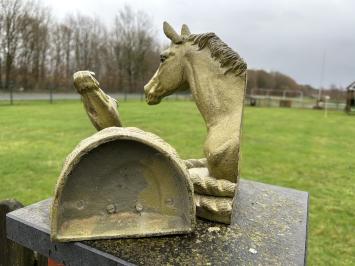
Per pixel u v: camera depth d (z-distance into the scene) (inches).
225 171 59.6
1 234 75.7
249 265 46.1
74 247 50.1
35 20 1045.8
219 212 57.1
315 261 103.7
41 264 75.2
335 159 238.5
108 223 51.6
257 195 75.2
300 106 909.2
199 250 49.3
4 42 971.9
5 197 140.6
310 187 170.6
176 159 50.4
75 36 1209.4
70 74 1173.7
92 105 59.5
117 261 46.4
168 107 626.5
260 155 240.8
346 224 128.3
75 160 47.5
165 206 52.4
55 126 330.0
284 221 60.6
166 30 65.4
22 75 1027.9
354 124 495.8
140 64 1198.9
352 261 104.2
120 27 1182.3
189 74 63.7
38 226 55.7
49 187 153.6
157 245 50.1
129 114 468.8
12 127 316.2
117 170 51.1
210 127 61.4
